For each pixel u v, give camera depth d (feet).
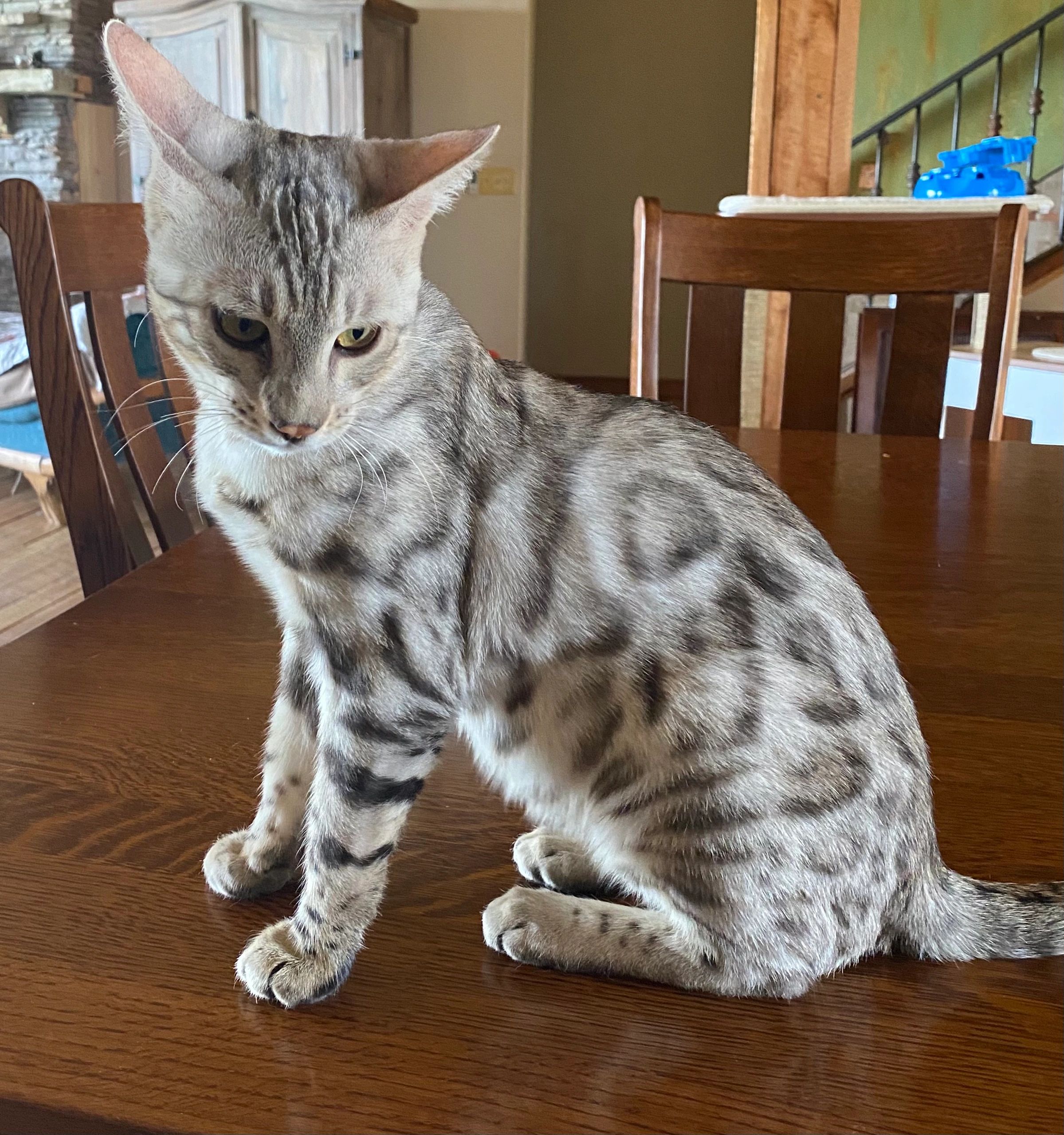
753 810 2.49
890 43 14.34
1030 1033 2.15
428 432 2.70
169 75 2.77
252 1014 2.10
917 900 2.50
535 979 2.27
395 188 2.79
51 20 17.80
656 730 2.58
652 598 2.62
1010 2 14.19
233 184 2.65
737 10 22.71
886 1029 2.15
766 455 6.41
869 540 5.06
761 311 11.16
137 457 5.36
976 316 12.05
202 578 4.55
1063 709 3.57
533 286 24.86
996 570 4.73
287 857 2.59
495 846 2.82
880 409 10.53
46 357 4.80
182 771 3.02
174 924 2.39
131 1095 1.87
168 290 2.78
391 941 2.38
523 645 2.70
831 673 2.62
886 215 9.51
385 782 2.50
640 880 2.64
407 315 2.86
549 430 2.82
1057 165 14.61
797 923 2.39
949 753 3.29
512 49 17.85
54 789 2.91
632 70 23.29
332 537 2.59
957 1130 1.87
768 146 11.30
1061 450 6.63
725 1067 2.01
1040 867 2.78
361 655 2.56
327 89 16.20
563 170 24.04
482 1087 1.92
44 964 2.22
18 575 11.21
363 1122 1.83
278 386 2.64
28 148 17.99
